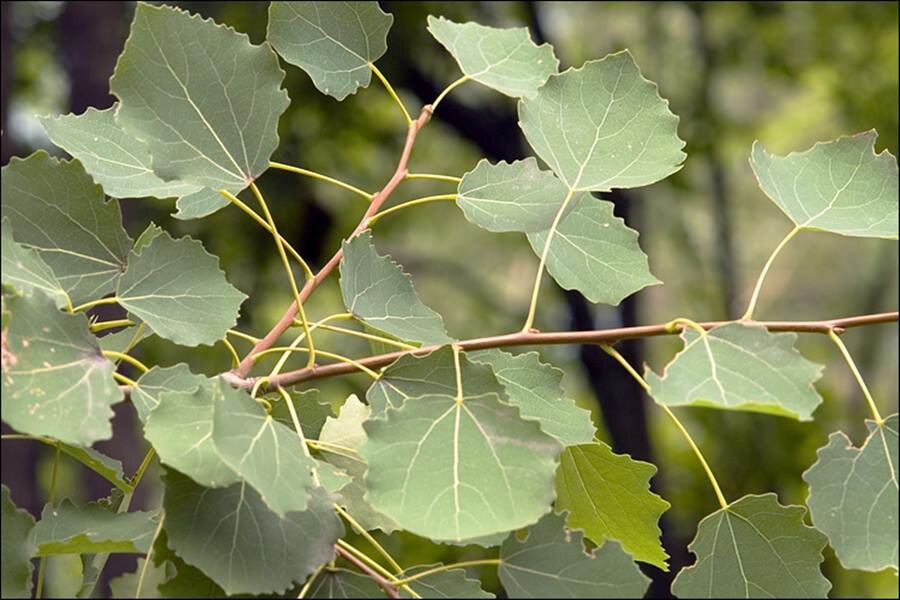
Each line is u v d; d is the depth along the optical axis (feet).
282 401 3.37
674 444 13.07
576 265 3.48
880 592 11.69
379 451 3.14
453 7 11.81
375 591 3.19
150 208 10.88
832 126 14.71
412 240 16.66
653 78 13.74
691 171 13.82
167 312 3.30
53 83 12.75
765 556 3.29
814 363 3.18
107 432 3.13
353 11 3.57
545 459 3.15
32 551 3.16
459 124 12.32
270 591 3.13
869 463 3.24
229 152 3.34
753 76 14.32
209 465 3.13
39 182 3.35
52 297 3.23
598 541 3.52
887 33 13.37
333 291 12.17
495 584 8.61
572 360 13.25
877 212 3.41
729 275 14.78
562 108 3.48
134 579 3.19
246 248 11.76
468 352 3.45
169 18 3.31
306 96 11.69
